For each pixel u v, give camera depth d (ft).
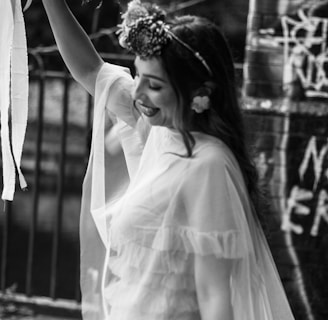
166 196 8.48
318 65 16.01
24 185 10.19
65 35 10.12
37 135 19.58
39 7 32.01
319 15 15.97
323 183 16.07
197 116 8.57
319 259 16.12
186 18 8.54
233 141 8.70
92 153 10.16
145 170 9.09
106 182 10.44
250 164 8.86
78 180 38.01
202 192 8.30
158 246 8.43
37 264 26.68
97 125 9.99
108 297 9.11
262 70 16.15
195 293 8.48
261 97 16.15
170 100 8.34
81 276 10.11
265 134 16.16
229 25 23.20
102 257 10.12
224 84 8.49
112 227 8.91
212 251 8.18
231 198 8.30
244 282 8.39
